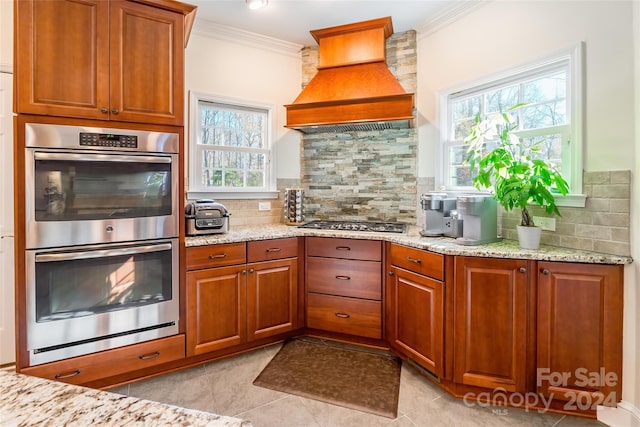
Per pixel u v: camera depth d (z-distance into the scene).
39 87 1.82
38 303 1.82
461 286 1.93
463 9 2.59
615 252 1.76
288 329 2.64
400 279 2.32
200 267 2.26
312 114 2.78
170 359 2.17
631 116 1.71
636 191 1.69
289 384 2.09
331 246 2.61
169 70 2.15
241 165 3.21
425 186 2.99
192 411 0.55
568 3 1.97
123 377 2.09
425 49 2.94
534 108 2.25
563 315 1.77
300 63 3.37
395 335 2.38
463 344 1.94
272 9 2.68
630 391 1.70
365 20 2.82
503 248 1.97
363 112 2.65
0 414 0.52
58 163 1.85
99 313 1.96
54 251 1.85
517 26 2.25
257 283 2.49
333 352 2.51
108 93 1.98
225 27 2.95
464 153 2.77
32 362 1.82
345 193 3.30
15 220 1.79
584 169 1.90
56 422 0.51
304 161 3.38
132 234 2.04
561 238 2.00
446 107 2.85
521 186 1.85
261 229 2.80
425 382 2.12
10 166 2.29
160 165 2.12
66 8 1.88
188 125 2.89
